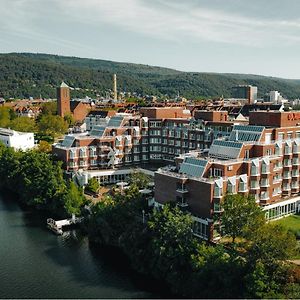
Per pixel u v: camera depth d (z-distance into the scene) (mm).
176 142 150500
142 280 82000
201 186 89625
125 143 151750
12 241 100688
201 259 75438
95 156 146500
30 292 76938
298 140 107688
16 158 150125
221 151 102750
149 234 89000
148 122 156625
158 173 100312
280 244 69750
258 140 102562
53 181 124188
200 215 90625
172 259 80062
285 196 106812
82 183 135000
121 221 98375
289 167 105875
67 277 82688
